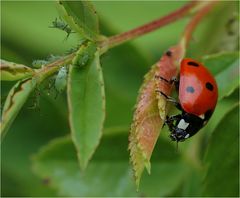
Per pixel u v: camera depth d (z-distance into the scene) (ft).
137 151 0.36
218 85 0.41
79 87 0.36
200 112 0.40
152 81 0.37
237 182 0.41
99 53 0.37
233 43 0.45
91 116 0.35
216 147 0.41
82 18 0.37
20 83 0.36
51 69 0.36
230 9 0.44
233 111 0.41
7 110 0.35
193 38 0.42
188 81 0.40
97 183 0.46
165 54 0.39
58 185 0.46
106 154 0.46
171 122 0.41
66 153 0.46
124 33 0.39
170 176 0.45
